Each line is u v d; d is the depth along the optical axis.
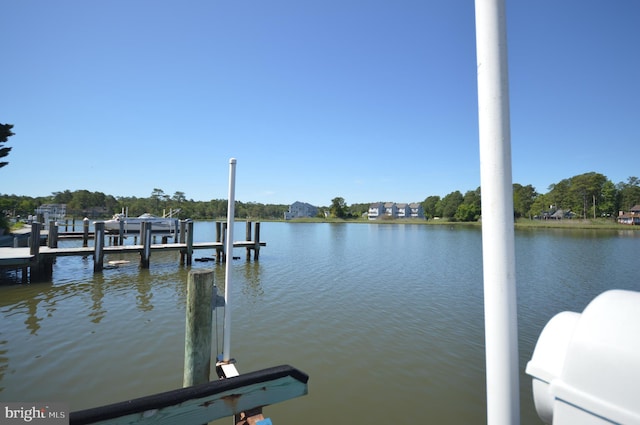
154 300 10.28
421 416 4.88
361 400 5.23
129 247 14.82
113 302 10.01
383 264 18.30
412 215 114.31
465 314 9.28
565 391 1.22
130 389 5.32
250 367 6.15
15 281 12.59
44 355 6.39
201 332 3.45
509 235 1.33
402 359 6.55
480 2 1.40
